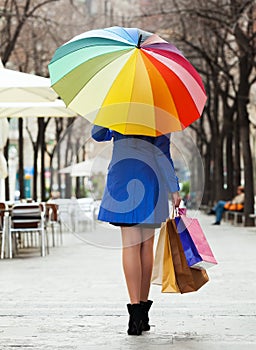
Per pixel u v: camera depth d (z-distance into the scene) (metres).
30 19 46.72
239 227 42.72
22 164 48.69
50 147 82.44
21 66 49.69
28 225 24.00
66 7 54.31
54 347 9.27
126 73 9.91
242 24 41.44
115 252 26.00
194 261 9.85
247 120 42.41
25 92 20.98
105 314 11.77
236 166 52.34
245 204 43.16
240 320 11.17
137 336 9.93
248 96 42.25
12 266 20.89
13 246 26.61
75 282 16.72
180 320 11.19
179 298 13.80
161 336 9.92
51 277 17.84
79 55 10.05
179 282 9.96
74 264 21.44
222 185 56.91
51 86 10.05
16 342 9.60
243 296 14.08
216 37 48.31
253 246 28.14
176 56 10.21
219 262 21.66
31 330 10.44
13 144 84.31
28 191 89.62
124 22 54.59
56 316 11.62
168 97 9.92
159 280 10.05
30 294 14.59
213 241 30.95
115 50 10.02
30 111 24.73
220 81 54.78
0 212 24.11
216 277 17.59
